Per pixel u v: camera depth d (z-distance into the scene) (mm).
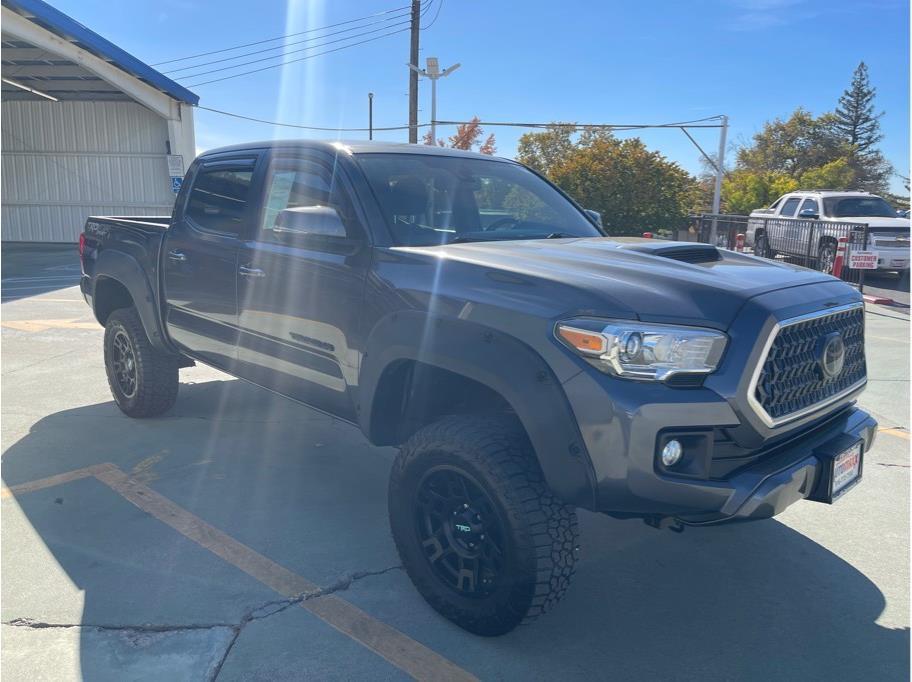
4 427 5371
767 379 2695
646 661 2857
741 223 21016
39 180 26281
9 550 3582
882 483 4660
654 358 2539
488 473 2760
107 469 4617
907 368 7797
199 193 4707
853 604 3283
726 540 3889
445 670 2770
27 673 2691
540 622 3109
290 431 5410
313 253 3699
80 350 7980
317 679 2695
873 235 15367
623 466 2500
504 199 4168
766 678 2764
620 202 31016
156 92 23891
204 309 4508
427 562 3086
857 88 69875
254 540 3732
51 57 21328
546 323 2662
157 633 2941
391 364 3227
